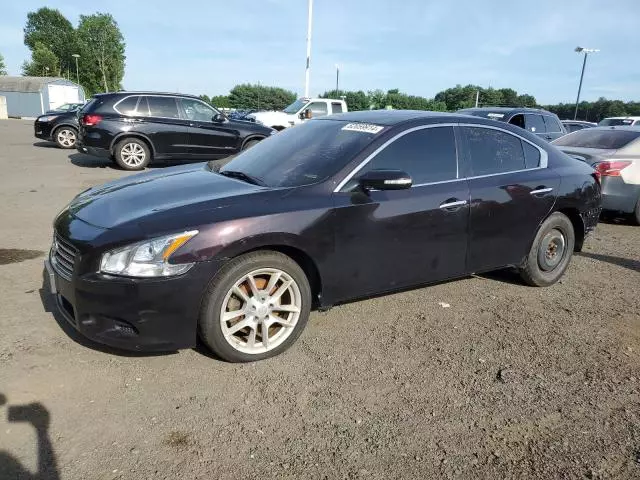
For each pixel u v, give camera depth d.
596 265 6.04
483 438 2.81
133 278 3.05
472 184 4.36
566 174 5.05
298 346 3.74
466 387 3.30
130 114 11.73
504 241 4.62
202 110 12.44
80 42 89.12
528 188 4.70
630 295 5.07
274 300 3.50
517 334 4.10
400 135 4.09
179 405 2.98
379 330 4.06
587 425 2.96
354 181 3.79
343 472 2.51
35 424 2.75
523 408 3.10
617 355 3.81
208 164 4.81
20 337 3.63
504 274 5.55
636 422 3.00
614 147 8.34
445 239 4.22
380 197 3.86
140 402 2.99
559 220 5.04
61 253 3.38
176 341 3.21
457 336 4.02
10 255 5.41
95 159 13.74
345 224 3.68
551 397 3.22
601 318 4.48
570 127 22.52
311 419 2.91
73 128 16.27
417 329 4.11
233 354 3.39
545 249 5.00
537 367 3.59
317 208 3.57
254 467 2.52
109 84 92.31
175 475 2.44
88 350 3.51
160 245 3.10
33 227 6.59
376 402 3.10
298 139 4.46
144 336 3.13
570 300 4.88
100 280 3.05
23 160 13.02
